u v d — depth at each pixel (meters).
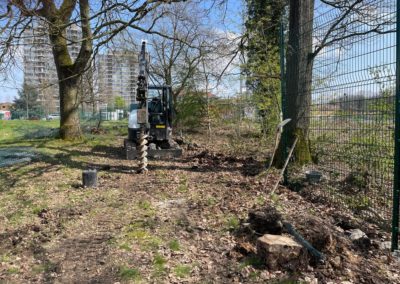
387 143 5.31
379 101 5.10
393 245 4.05
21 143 15.36
